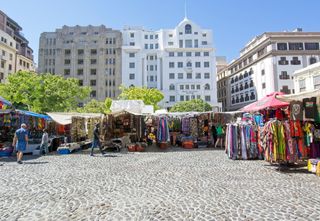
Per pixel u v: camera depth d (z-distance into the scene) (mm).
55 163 10438
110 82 59625
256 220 4094
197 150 15930
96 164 10078
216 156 12602
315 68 26953
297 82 30266
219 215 4324
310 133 8602
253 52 49312
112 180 7070
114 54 60344
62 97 26312
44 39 60344
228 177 7410
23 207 4770
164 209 4645
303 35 43469
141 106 19344
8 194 5664
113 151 15648
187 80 60250
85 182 6832
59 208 4711
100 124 17906
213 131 17938
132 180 7062
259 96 47438
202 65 60844
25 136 10766
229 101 62500
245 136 11430
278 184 6512
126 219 4164
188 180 7031
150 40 64812
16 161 11156
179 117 20594
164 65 60406
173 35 64125
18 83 24438
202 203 4980
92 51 60344
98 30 62031
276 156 8312
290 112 8883
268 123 8680
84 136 20047
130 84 59219
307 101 8531
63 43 60094
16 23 57875
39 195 5578
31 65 58531
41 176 7656
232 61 63438
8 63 47688
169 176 7586
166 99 59406
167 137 17203
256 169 8742
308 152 8602
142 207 4758
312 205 4801
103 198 5344
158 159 11539
